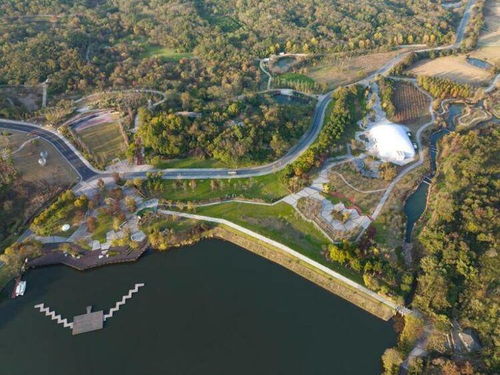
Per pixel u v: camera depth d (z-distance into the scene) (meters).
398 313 129.88
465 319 124.00
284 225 157.38
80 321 129.25
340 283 138.00
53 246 150.00
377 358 120.44
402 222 160.50
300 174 175.50
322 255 145.88
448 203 156.12
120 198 166.38
